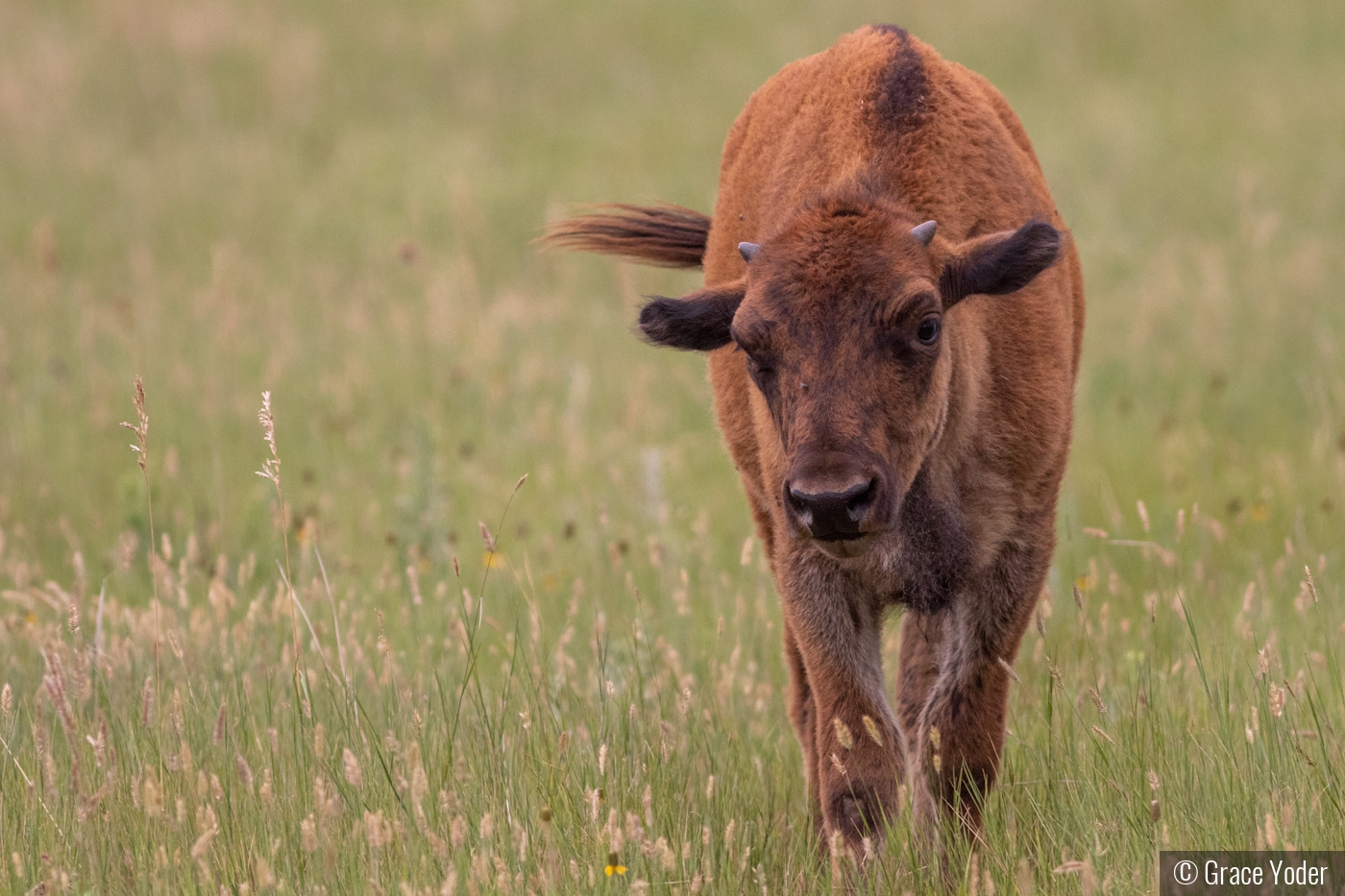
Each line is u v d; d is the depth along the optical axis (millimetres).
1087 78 62531
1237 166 51312
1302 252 41562
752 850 15266
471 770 15984
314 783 14867
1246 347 34531
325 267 43906
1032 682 19000
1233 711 16828
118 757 16328
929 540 16109
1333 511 25156
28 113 57875
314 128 58688
